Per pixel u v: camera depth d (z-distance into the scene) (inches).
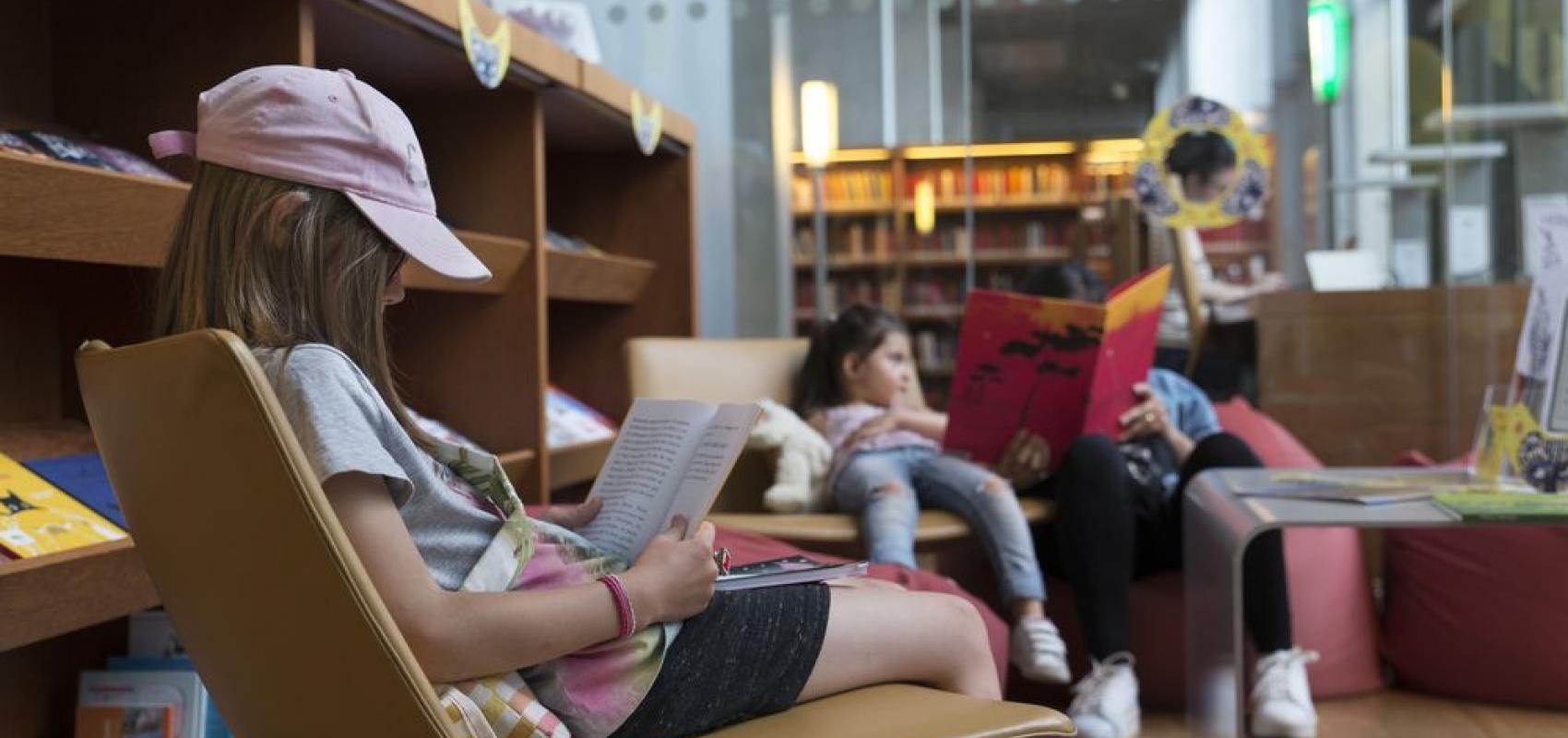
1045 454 103.3
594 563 48.4
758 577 52.0
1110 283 186.7
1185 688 102.0
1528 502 72.5
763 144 201.6
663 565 46.3
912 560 94.7
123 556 61.9
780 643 49.3
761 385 116.3
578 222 139.4
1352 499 77.0
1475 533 99.4
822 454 108.4
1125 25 186.7
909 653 53.7
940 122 203.8
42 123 71.0
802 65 205.5
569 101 112.2
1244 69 180.7
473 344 108.3
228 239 43.1
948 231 204.7
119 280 73.2
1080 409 101.0
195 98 74.7
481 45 91.3
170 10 75.0
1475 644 99.4
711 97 197.6
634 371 111.3
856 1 204.7
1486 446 86.4
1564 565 96.1
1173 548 103.0
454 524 44.6
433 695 38.5
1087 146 188.4
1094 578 95.8
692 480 51.1
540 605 42.6
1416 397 172.4
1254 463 101.7
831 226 206.4
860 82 205.3
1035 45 190.1
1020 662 95.4
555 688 45.1
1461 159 173.0
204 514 40.0
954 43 203.8
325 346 42.2
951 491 102.0
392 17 83.6
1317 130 177.6
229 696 43.7
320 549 37.6
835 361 114.9
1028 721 47.5
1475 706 99.9
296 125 43.3
